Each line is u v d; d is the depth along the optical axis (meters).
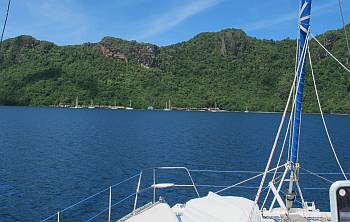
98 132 93.69
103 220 25.59
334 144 73.56
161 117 177.75
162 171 43.50
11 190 33.56
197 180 38.44
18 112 186.12
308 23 10.09
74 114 182.50
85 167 45.53
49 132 90.31
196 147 66.50
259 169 45.56
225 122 148.50
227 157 55.16
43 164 47.03
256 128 117.12
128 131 98.44
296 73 10.13
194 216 11.21
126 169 44.78
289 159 11.02
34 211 27.55
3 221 25.38
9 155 53.62
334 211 6.71
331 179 38.88
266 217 10.82
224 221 10.73
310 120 166.75
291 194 10.88
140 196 31.69
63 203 29.67
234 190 33.50
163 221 11.06
